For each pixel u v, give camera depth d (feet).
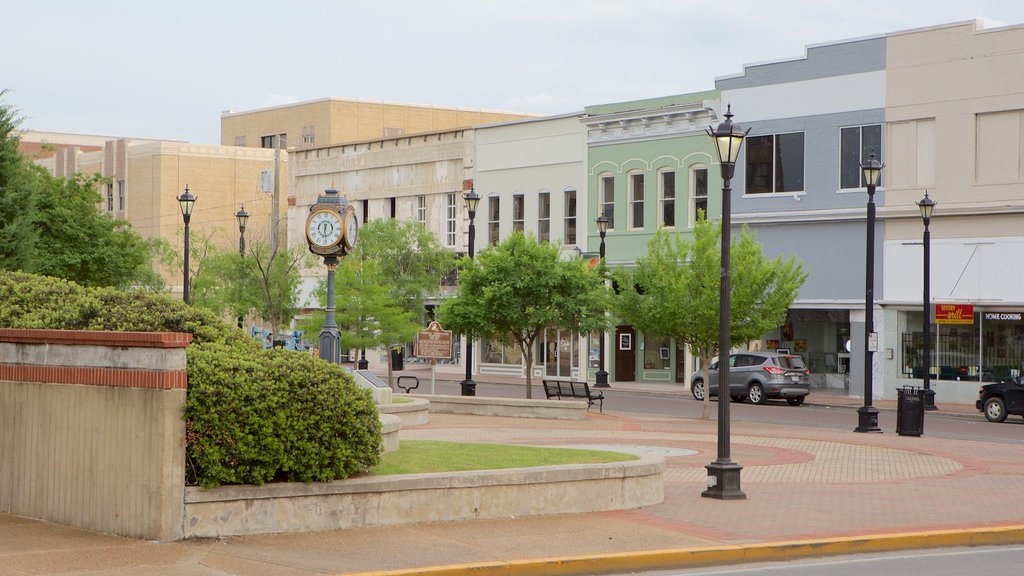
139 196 248.52
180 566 35.53
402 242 173.27
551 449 56.65
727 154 54.65
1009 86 126.82
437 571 36.04
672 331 106.32
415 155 194.90
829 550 42.47
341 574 35.19
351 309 132.87
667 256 108.06
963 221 130.41
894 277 135.23
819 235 141.49
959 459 72.38
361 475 44.06
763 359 128.26
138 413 39.52
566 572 38.09
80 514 41.24
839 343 140.97
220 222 249.14
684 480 59.93
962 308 129.39
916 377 133.90
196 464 39.86
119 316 45.80
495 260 114.21
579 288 114.21
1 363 44.37
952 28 131.03
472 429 86.53
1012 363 126.41
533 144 174.60
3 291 48.80
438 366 199.52
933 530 45.09
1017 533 45.62
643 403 128.77
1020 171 126.41
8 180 88.63
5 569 34.71
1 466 44.34
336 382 42.39
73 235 118.52
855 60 138.41
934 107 132.16
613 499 48.70
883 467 67.92
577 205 168.04
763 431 91.50
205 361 40.40
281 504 40.91
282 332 180.14
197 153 246.88
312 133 271.08
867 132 137.69
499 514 45.52
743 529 44.88
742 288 102.32
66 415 41.86
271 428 40.37
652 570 39.42
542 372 174.40
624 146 161.68
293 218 221.66
